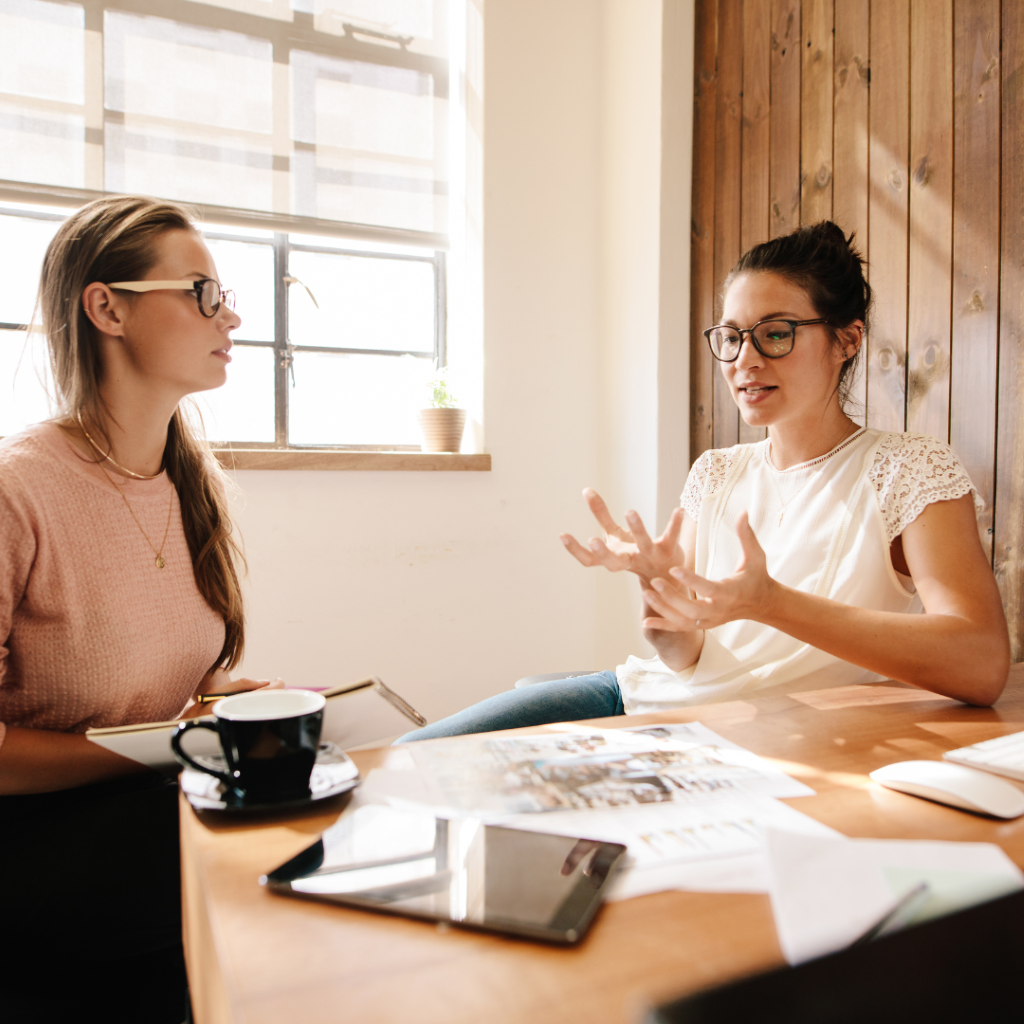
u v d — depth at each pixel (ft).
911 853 1.48
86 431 3.48
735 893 1.57
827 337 3.93
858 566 3.71
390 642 8.27
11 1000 2.72
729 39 7.61
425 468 8.20
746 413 4.02
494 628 8.76
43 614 3.21
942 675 2.90
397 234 8.56
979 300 5.16
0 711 3.26
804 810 1.97
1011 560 4.99
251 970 1.32
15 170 7.07
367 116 8.38
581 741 2.53
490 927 1.43
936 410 5.49
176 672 3.68
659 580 2.74
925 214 5.56
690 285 8.22
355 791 2.12
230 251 8.16
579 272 9.07
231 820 1.97
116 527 3.47
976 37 5.17
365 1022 1.19
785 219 6.91
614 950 1.38
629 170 8.52
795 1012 0.87
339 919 1.49
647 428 8.30
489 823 1.89
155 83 7.51
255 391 8.29
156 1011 2.98
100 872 2.85
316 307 8.54
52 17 7.14
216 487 4.14
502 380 8.73
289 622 7.82
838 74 6.31
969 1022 0.93
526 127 8.74
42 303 3.61
